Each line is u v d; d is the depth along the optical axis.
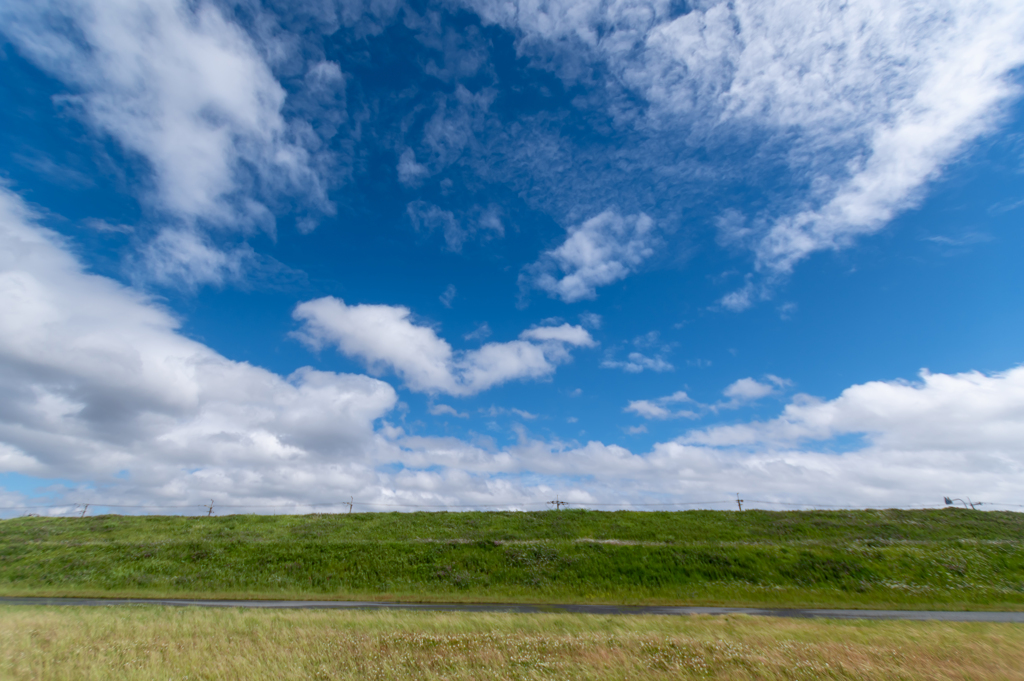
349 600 31.16
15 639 16.19
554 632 18.42
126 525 56.53
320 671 13.08
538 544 42.00
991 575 32.75
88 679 12.40
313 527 56.84
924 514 57.38
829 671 12.81
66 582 35.00
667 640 16.33
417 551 40.84
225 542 43.78
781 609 27.23
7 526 53.97
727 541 47.28
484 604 29.53
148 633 17.50
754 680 12.27
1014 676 12.38
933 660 13.77
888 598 29.66
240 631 18.08
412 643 16.23
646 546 40.53
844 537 47.09
